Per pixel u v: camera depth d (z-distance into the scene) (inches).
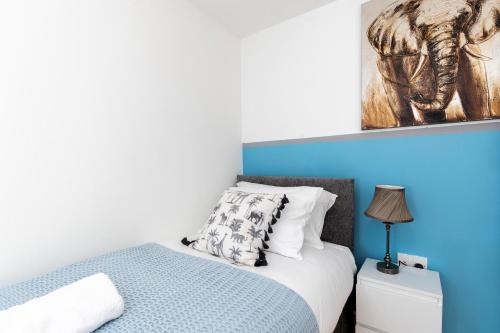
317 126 76.2
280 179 77.4
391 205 54.9
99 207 53.4
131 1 58.9
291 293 39.0
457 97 55.0
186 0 71.4
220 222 54.9
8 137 41.9
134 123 59.4
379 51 63.9
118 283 39.9
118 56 56.4
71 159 49.2
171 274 43.4
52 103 46.7
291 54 80.7
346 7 70.4
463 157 55.9
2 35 41.3
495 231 53.2
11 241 42.4
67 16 48.5
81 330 27.4
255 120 89.5
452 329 57.8
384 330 52.6
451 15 55.1
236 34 89.2
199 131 75.8
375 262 63.4
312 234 62.3
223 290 38.3
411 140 61.5
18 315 27.5
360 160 69.0
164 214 65.9
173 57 68.1
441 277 58.7
